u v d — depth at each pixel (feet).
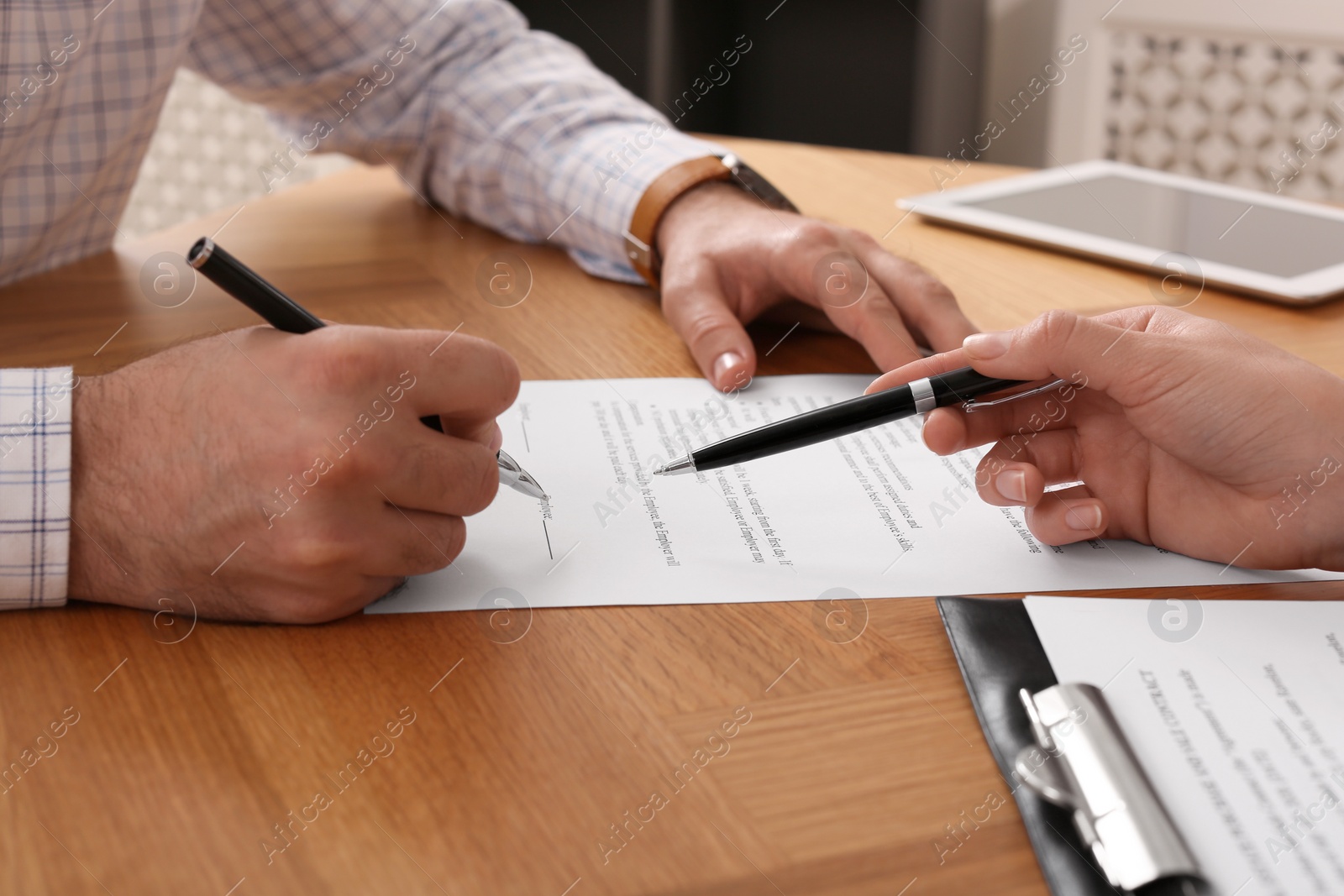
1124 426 1.59
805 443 1.62
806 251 2.17
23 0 2.33
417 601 1.45
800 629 1.38
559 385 2.07
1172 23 5.23
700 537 1.59
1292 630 1.34
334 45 3.04
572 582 1.48
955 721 1.22
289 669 1.31
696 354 2.13
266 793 1.11
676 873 1.02
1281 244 2.64
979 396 1.61
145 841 1.05
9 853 1.03
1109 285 2.49
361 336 1.47
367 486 1.40
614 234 2.59
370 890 1.00
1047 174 3.24
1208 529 1.52
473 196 2.98
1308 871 0.99
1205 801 1.08
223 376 1.47
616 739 1.19
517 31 3.18
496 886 1.00
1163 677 1.25
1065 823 1.07
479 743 1.19
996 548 1.56
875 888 1.01
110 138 2.62
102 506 1.42
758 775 1.14
